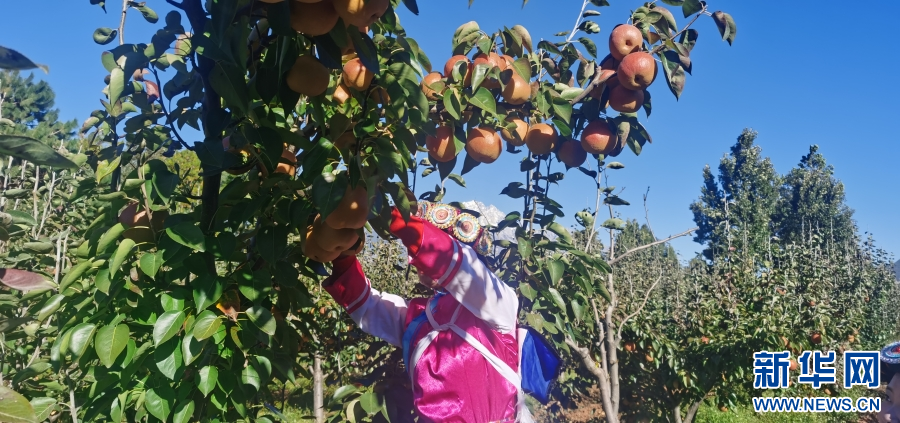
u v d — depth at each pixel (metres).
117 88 1.62
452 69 2.00
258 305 1.64
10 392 0.87
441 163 2.26
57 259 2.51
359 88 1.72
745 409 9.77
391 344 2.34
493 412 1.93
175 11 1.52
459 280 1.86
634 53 2.27
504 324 1.97
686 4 2.27
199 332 1.52
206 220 1.70
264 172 1.74
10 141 0.78
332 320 3.84
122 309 1.71
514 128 2.18
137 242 1.66
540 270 2.41
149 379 1.73
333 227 1.64
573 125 2.49
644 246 3.40
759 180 34.50
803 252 10.38
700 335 6.89
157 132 2.05
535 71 2.35
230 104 1.55
